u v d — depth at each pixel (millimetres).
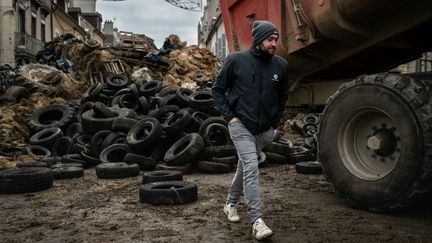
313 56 6668
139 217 4695
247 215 4684
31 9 34531
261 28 3781
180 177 6668
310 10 5789
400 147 4355
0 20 29938
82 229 4270
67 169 7438
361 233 4004
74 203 5438
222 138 8633
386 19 5305
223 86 3934
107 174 7281
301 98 8656
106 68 22203
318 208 5000
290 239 3865
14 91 14516
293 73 7734
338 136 5020
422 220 4410
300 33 6094
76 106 12445
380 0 4863
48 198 5777
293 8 6168
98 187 6531
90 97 13180
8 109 12375
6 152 9688
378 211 4641
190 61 24188
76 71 22172
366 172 4797
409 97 4234
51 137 9789
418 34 5547
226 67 3887
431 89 4277
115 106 11578
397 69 7293
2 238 4008
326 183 6645
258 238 3775
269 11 6801
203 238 3924
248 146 3865
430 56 7055
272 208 5039
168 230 4184
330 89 7914
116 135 9141
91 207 5211
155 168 8195
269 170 8172
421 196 4191
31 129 11156
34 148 9516
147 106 11602
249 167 3844
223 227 4254
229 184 6652
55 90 16438
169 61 24281
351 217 4562
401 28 5207
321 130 5227
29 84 15695
